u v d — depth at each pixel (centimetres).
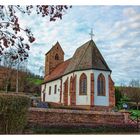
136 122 2344
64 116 2156
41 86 6519
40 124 1859
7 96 1273
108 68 4706
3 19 1127
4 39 1124
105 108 4431
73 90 4691
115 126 2070
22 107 1305
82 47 5397
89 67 4594
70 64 5406
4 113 1256
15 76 5366
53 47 6688
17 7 1141
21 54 1162
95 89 4525
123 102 5275
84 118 2220
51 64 6625
